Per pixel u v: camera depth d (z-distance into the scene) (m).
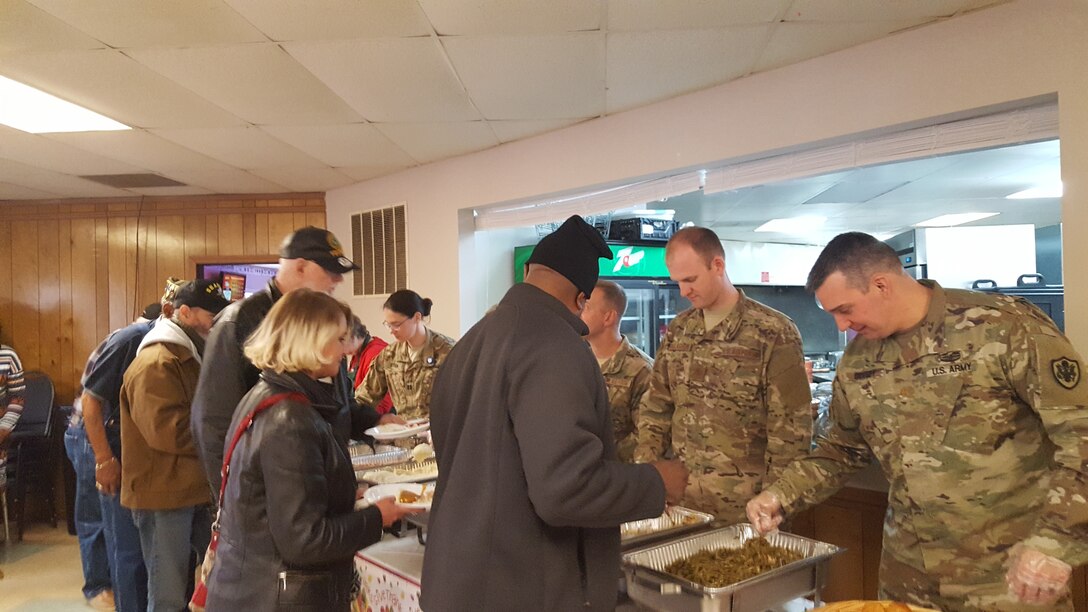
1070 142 1.96
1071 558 1.17
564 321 1.24
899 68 2.31
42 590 3.58
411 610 1.75
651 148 3.05
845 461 1.62
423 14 2.14
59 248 5.04
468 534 1.15
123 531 2.94
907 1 2.07
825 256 1.47
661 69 2.63
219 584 1.50
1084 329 1.94
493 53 2.45
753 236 6.42
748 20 2.21
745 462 1.99
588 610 1.19
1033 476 1.35
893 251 1.45
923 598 1.43
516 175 3.66
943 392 1.39
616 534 1.27
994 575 1.35
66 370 5.02
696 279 2.00
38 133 3.36
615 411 2.41
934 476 1.40
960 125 2.26
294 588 1.44
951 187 4.20
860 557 2.31
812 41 2.38
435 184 4.11
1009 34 2.07
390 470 2.37
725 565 1.60
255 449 1.46
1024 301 1.38
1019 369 1.30
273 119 3.18
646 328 4.65
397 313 3.17
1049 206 4.99
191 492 2.61
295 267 2.02
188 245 4.94
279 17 2.13
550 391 1.12
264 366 1.54
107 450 2.93
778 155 2.74
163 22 2.15
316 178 4.45
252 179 4.45
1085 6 1.93
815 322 5.91
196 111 3.05
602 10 2.13
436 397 1.37
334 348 1.55
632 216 4.66
